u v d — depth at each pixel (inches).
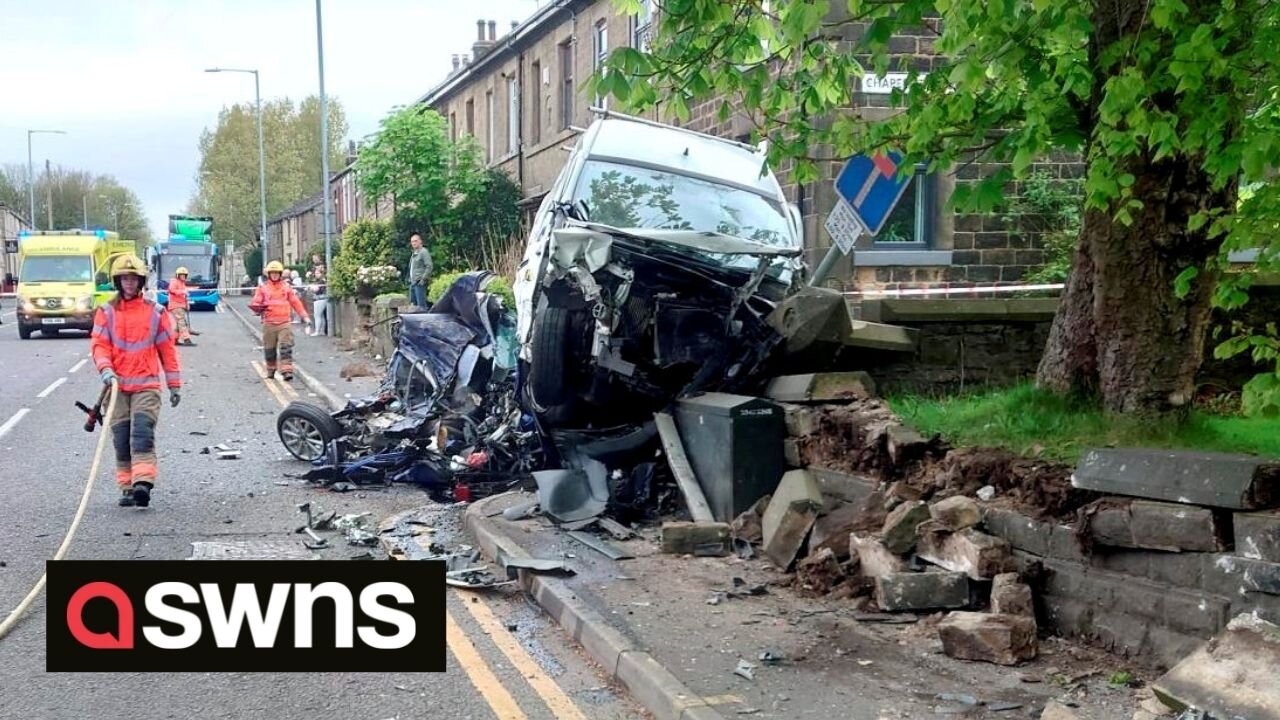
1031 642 209.3
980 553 225.5
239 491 395.2
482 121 1250.6
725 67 263.3
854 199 345.1
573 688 213.3
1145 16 221.1
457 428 416.8
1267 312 342.0
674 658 213.5
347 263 1038.4
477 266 986.7
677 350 347.6
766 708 188.9
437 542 325.4
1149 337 252.5
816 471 298.0
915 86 267.1
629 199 390.9
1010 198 529.3
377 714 199.8
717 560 287.7
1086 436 247.8
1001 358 367.6
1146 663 201.2
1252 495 187.5
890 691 196.4
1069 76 224.8
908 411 305.6
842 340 336.8
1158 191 245.9
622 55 251.6
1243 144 204.2
